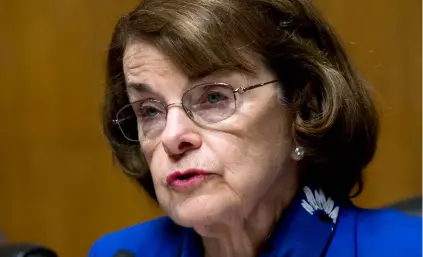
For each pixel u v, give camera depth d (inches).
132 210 254.7
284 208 119.1
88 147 255.6
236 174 107.3
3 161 262.4
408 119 236.1
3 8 258.8
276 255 114.6
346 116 115.0
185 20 104.8
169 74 106.6
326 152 117.4
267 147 110.1
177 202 109.0
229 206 107.9
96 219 257.4
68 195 258.7
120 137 133.5
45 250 114.4
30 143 259.4
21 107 259.0
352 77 121.3
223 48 104.7
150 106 111.8
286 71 112.0
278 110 111.3
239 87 107.4
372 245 115.3
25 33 257.8
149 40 107.6
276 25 112.0
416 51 234.8
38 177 261.0
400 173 237.9
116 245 144.5
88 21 252.1
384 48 235.0
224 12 106.7
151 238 141.0
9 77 259.4
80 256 258.7
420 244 113.5
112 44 122.1
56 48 255.3
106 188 256.1
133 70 110.8
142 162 132.8
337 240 117.0
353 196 127.8
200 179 106.8
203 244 126.6
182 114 107.0
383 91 234.5
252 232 117.5
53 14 255.3
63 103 256.2
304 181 121.4
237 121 107.0
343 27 236.4
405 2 235.5
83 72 253.6
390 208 136.7
